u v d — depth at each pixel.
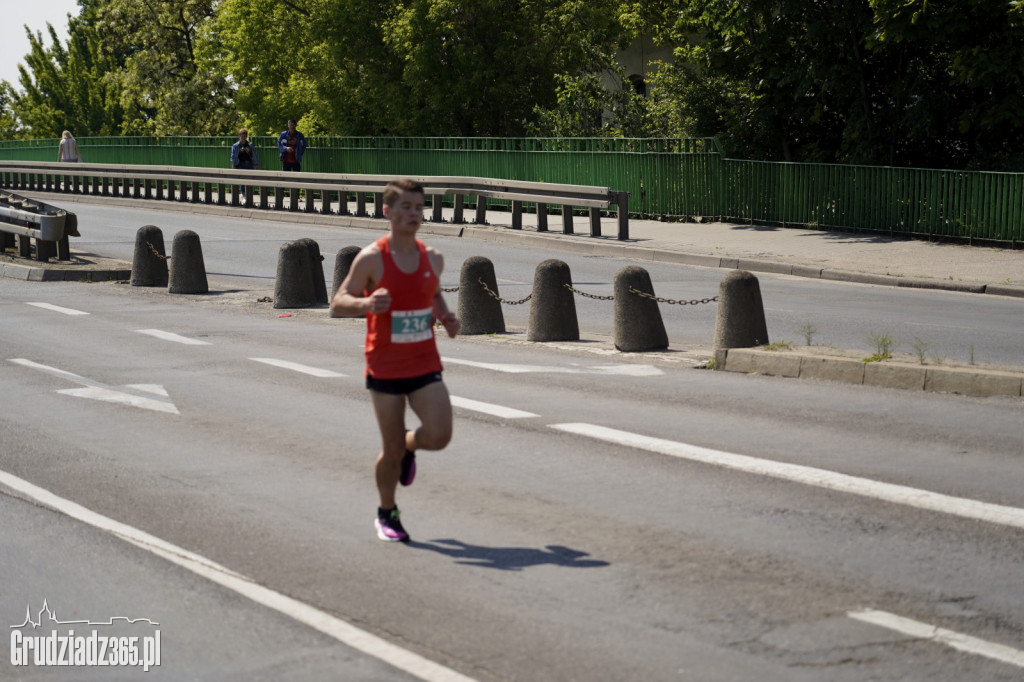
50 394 12.70
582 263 25.83
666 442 10.08
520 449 9.96
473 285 16.91
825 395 11.92
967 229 26.77
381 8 45.72
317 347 15.76
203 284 21.83
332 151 44.31
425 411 7.45
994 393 11.62
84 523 8.18
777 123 33.41
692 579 6.88
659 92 37.31
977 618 6.28
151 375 13.74
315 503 8.57
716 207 32.31
